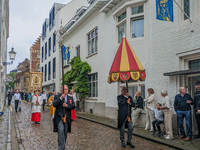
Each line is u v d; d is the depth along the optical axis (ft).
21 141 21.90
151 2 30.58
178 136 23.57
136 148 19.54
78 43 59.77
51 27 89.86
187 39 24.18
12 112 50.90
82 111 52.29
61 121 17.06
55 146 20.07
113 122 34.35
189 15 24.70
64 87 17.20
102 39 45.19
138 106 29.48
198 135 22.85
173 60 26.11
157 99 28.45
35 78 86.63
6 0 58.90
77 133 26.27
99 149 19.19
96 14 48.37
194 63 24.44
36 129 28.71
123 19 36.11
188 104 22.18
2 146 19.25
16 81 191.31
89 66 50.62
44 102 58.70
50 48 92.58
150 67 30.14
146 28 31.37
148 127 27.61
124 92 20.22
